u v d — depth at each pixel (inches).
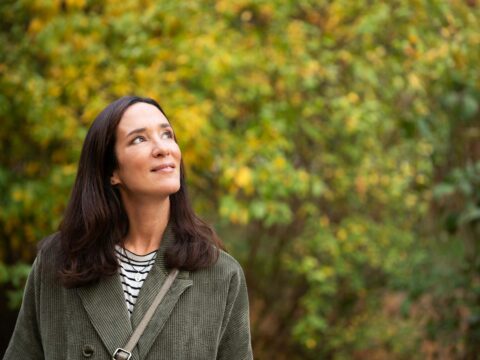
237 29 176.7
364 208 210.1
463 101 175.0
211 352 70.3
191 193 182.4
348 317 213.5
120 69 150.5
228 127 173.2
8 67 157.9
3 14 163.2
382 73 181.9
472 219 164.7
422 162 195.8
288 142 165.0
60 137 150.4
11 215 150.4
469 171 162.6
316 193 157.6
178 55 152.5
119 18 155.6
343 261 194.5
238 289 74.3
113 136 71.4
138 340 67.9
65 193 150.1
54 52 154.1
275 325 220.1
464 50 163.6
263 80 171.3
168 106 145.9
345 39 181.6
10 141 163.2
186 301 70.8
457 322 175.9
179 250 71.7
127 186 70.9
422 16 165.0
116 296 70.1
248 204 158.4
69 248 71.3
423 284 179.8
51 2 149.5
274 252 215.6
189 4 150.3
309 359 218.7
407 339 202.7
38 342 74.0
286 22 170.7
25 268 143.2
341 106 168.1
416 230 209.0
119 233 72.7
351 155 189.5
